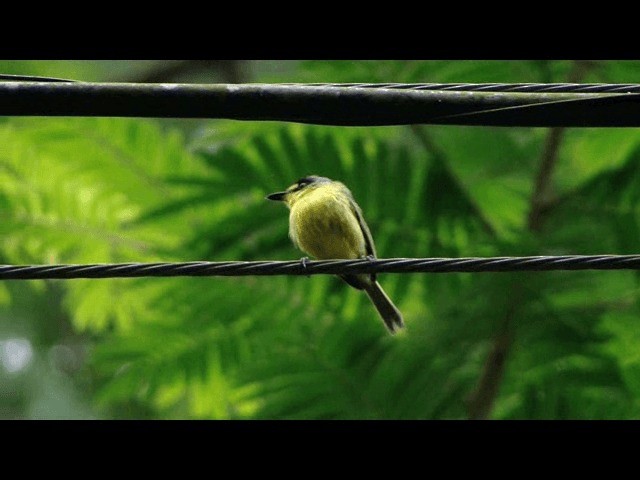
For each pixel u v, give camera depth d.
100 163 18.22
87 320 18.05
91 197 18.30
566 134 16.39
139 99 8.02
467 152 16.69
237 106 8.10
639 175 15.02
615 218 14.93
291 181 14.59
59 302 22.31
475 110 8.17
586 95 8.19
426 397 13.79
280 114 8.16
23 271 8.16
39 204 17.97
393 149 15.20
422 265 8.41
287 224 14.50
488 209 16.78
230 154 14.55
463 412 13.80
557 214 15.32
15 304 22.08
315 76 16.50
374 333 14.00
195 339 14.66
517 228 14.29
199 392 14.96
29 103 7.95
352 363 13.91
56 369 22.02
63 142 18.09
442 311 14.20
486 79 16.17
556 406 13.64
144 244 18.00
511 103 8.16
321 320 14.52
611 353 13.95
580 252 14.59
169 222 17.41
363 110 8.16
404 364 13.87
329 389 13.81
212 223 14.74
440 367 13.88
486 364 13.94
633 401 13.81
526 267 8.22
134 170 18.20
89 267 8.20
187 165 18.28
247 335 14.61
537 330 13.80
